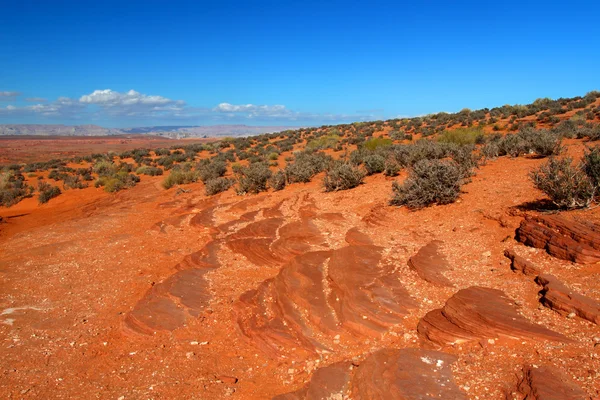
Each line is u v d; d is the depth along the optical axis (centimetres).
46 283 964
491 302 560
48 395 515
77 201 2769
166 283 857
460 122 4509
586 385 377
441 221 973
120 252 1207
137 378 545
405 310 600
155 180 3397
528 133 1831
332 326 589
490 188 1115
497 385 409
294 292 700
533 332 479
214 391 501
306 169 1998
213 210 1634
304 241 1012
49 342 667
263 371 534
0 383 546
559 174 847
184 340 636
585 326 476
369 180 1694
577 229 648
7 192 2958
